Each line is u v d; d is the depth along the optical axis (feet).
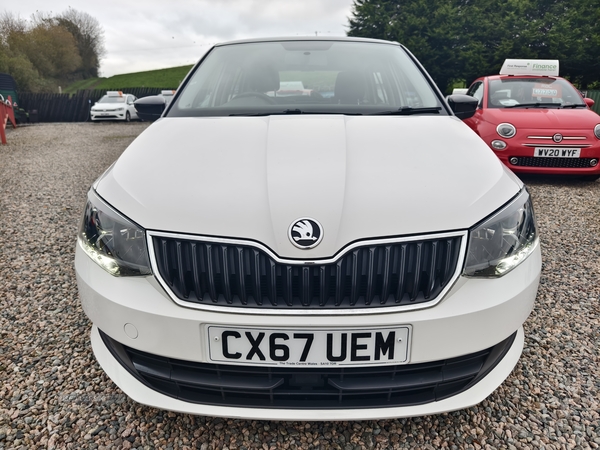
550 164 19.08
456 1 105.09
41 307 9.04
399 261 4.67
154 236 4.83
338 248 4.59
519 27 93.09
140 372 5.17
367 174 5.27
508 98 21.80
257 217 4.76
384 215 4.75
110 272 5.05
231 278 4.73
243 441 5.71
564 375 6.97
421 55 96.58
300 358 4.73
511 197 5.29
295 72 8.73
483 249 4.85
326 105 7.82
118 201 5.21
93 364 7.24
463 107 8.74
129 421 6.04
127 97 71.00
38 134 48.08
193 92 8.51
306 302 4.63
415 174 5.30
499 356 5.38
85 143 38.09
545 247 12.25
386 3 106.32
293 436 5.79
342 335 4.65
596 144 18.69
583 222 14.43
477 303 4.79
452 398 5.05
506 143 19.11
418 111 7.74
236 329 4.69
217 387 4.91
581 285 9.95
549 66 23.90
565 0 94.89
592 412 6.20
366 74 8.68
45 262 11.31
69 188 19.80
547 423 6.01
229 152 5.81
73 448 5.59
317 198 4.84
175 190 5.16
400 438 5.76
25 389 6.64
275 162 5.44
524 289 5.09
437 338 4.73
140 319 4.84
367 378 4.87
